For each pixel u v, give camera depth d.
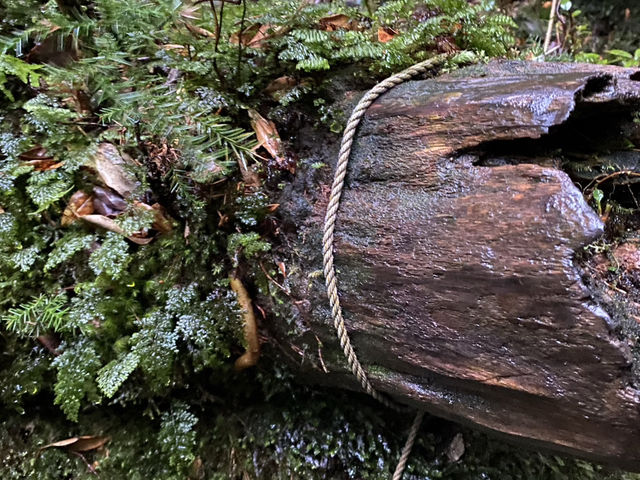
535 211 0.35
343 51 0.50
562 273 0.33
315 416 0.56
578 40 0.98
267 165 0.50
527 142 0.39
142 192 0.50
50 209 0.50
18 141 0.50
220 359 0.52
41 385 0.51
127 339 0.49
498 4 1.04
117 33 0.48
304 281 0.47
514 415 0.38
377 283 0.41
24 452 0.52
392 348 0.42
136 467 0.53
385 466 0.54
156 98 0.46
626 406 0.33
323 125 0.51
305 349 0.48
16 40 0.47
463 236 0.37
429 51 0.53
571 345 0.34
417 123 0.42
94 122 0.52
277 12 0.52
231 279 0.50
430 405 0.43
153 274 0.51
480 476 0.54
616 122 0.40
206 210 0.51
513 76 0.42
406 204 0.41
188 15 0.53
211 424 0.56
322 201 0.48
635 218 0.41
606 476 0.54
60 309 0.49
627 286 0.36
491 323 0.36
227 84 0.53
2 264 0.49
